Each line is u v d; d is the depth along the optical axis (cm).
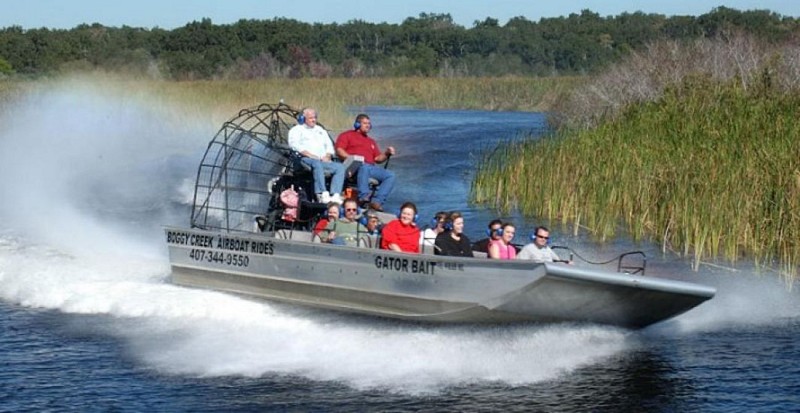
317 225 2183
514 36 14788
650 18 15550
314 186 2314
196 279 2327
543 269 1744
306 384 1753
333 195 2262
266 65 12575
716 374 1802
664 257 2714
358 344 1938
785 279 2467
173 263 2358
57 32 12181
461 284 1862
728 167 2875
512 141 4419
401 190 3841
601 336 1923
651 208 3020
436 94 9588
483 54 14738
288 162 2345
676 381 1764
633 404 1656
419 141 5525
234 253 2222
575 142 3528
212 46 12888
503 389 1719
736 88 3800
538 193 3384
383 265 1962
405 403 1664
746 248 2725
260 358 1889
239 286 2236
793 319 2142
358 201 2352
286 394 1712
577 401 1670
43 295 2322
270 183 2345
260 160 2372
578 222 3088
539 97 9206
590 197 3195
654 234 2966
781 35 6188
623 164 3197
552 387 1728
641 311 1841
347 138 2434
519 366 1819
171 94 6875
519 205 3488
